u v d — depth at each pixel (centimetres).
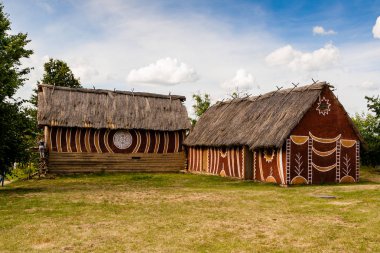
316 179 2277
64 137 3036
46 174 2895
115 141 3188
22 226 1052
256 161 2509
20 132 1917
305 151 2252
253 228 1044
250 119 2703
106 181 2502
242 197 1600
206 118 3478
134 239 934
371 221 1113
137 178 2714
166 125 3312
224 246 884
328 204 1409
